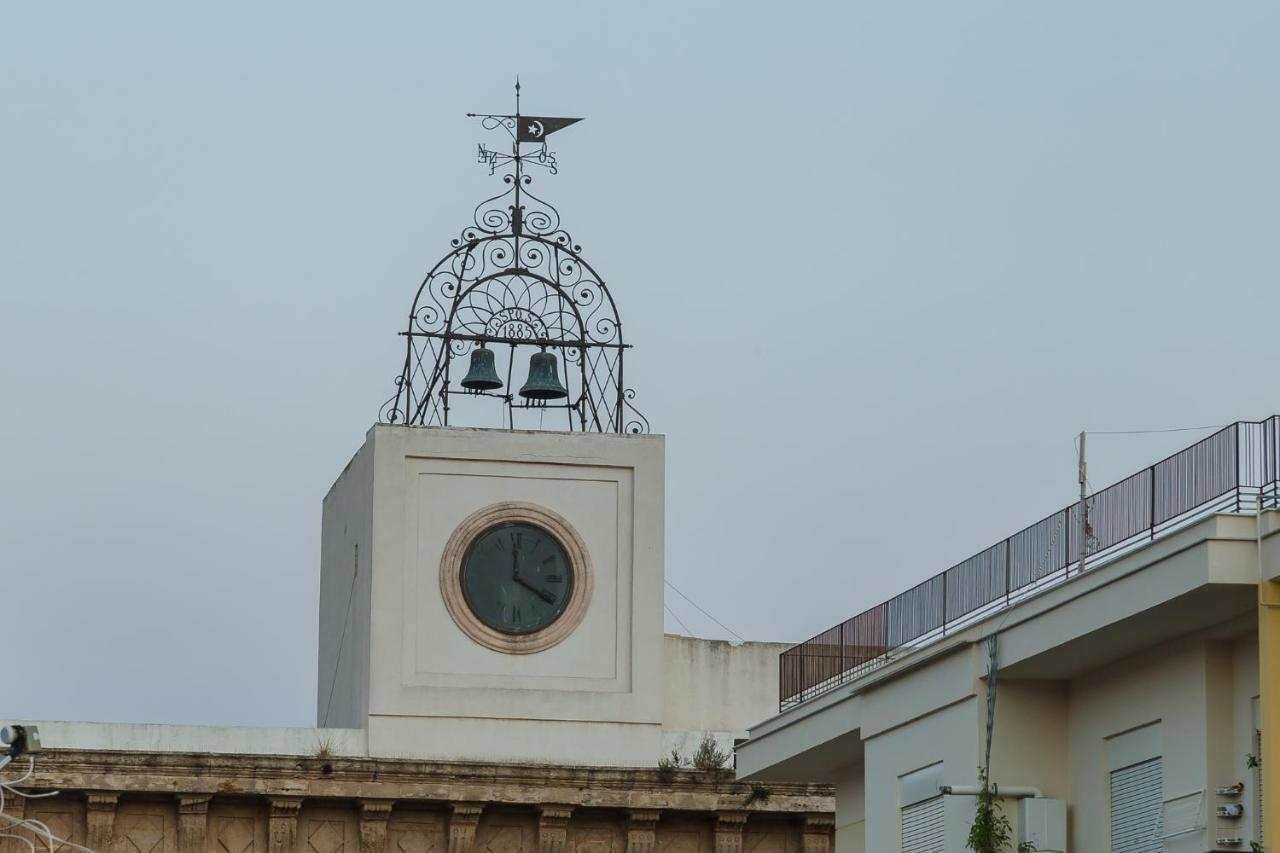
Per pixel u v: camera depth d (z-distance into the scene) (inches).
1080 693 2349.9
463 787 3592.5
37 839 3489.2
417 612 3730.3
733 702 3823.8
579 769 3612.2
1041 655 2290.8
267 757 3548.2
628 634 3772.1
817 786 3627.0
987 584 2420.0
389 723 3686.0
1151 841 2241.6
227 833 3558.1
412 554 3745.1
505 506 3774.6
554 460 3789.4
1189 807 2183.8
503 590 3757.4
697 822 3644.2
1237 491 2106.3
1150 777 2256.4
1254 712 2153.1
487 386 3816.4
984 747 2351.1
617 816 3634.4
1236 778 2165.4
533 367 3806.6
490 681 3727.9
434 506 3762.3
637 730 3732.8
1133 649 2263.8
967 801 2372.0
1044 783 2356.1
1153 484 2204.7
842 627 2694.4
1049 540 2336.4
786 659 2787.9
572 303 3865.7
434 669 3722.9
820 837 3629.4
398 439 3764.8
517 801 3599.9
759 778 2842.0
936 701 2433.6
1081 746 2341.3
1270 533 2062.0
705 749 3710.6
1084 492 2319.1
